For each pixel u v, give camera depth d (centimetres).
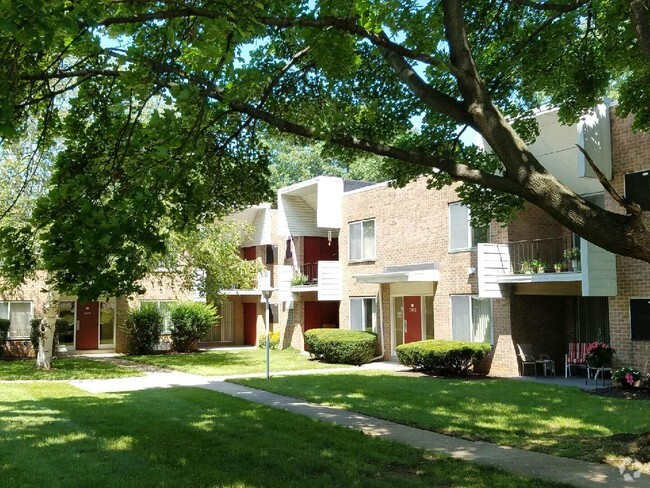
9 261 644
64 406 1148
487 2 1058
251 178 1054
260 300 3066
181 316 2708
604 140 1467
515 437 877
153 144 701
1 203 1755
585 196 1638
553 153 1612
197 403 1196
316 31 769
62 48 732
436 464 724
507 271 1702
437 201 1980
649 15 773
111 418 1013
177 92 645
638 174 1416
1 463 708
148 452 772
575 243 1666
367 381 1551
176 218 881
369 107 1087
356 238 2369
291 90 1071
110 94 822
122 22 653
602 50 1116
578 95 1164
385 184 2225
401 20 823
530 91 1205
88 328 2722
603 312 1666
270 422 985
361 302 2330
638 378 1319
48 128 838
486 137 723
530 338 1712
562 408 1120
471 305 1831
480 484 636
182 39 739
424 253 2025
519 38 1108
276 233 3008
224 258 2245
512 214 1220
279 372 1841
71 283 599
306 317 2730
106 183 699
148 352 2645
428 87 787
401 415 1046
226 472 681
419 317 2095
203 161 986
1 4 445
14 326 2500
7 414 1053
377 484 634
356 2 749
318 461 731
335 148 1123
